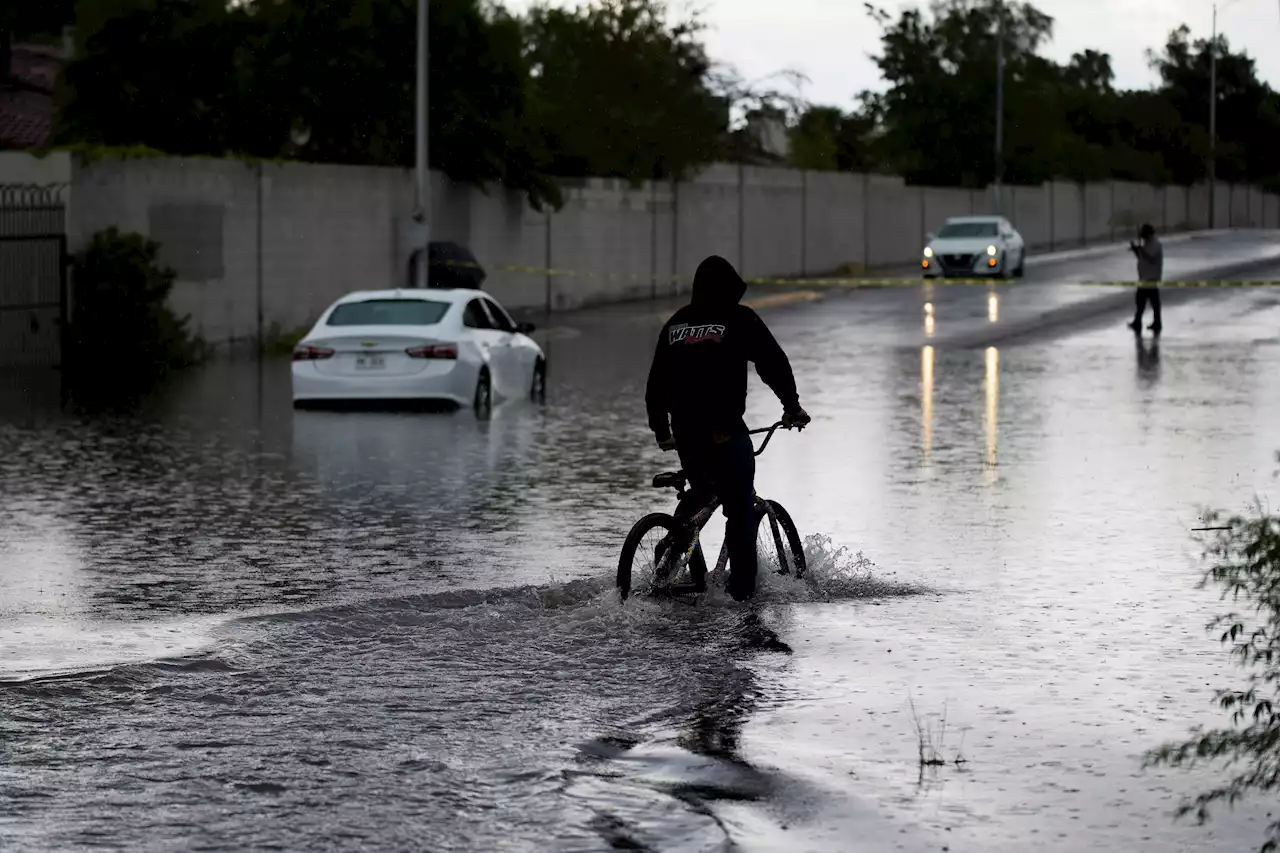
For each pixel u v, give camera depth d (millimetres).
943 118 136125
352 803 10812
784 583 17359
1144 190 160750
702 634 15391
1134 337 55156
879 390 39500
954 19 136625
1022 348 51531
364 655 14617
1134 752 11852
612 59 80000
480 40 63219
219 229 51031
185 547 20016
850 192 102312
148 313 46031
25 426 32531
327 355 35375
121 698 13242
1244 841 10086
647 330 61656
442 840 10148
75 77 60469
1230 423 32531
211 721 12641
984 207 124125
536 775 11367
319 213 55844
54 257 45219
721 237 86125
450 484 25156
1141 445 29359
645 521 16344
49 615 16281
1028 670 14148
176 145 61156
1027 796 10914
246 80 61625
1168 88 196875
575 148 78250
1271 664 14203
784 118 93750
